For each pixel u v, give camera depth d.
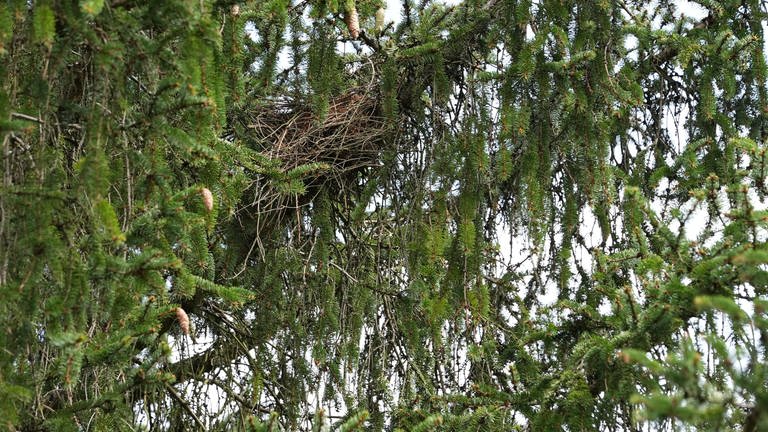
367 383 8.78
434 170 8.27
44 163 5.46
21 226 5.21
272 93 9.34
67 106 5.70
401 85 9.20
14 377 5.60
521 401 6.89
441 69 8.62
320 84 8.45
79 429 6.38
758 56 8.62
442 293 7.96
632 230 8.00
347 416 8.45
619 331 6.47
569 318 7.23
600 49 7.95
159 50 5.58
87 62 5.94
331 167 9.00
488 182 8.19
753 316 5.41
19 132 5.43
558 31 7.74
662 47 9.50
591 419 6.42
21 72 5.80
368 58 9.38
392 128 9.12
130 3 5.71
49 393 6.43
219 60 6.15
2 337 5.35
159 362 6.48
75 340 5.17
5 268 5.22
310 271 9.13
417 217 8.41
